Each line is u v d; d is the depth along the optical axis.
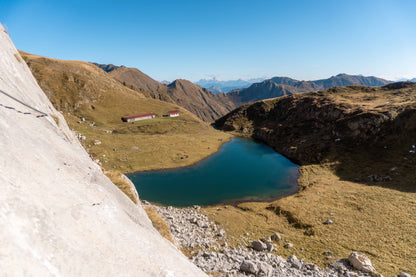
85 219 6.30
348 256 26.83
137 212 14.03
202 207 52.66
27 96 16.61
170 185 66.94
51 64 190.88
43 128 11.01
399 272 24.00
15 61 21.39
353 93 153.75
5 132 6.48
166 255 8.48
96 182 11.05
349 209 44.03
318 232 36.06
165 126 159.00
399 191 50.66
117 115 173.38
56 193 6.29
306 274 23.08
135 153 92.50
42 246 4.32
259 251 29.39
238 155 107.50
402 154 70.50
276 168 86.81
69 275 4.29
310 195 55.03
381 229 35.06
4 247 3.56
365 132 86.62
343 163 78.12
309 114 137.25
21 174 5.54
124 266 5.83
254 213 47.28
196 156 99.12
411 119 78.19
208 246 28.17
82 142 92.19
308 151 96.62
